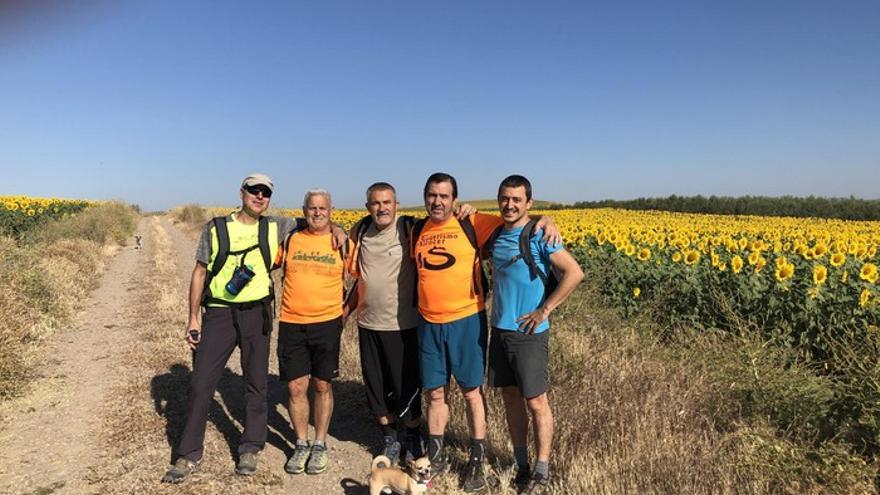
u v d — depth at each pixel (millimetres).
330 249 4184
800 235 16172
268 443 4656
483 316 3896
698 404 4496
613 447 3871
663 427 4023
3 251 9711
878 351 4309
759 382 4453
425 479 3471
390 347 4164
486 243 3900
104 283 12312
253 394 4207
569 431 4105
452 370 3879
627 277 8531
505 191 3676
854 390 4031
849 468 3383
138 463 4082
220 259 4141
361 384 5891
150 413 4977
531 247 3674
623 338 6270
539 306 3689
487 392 4840
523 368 3643
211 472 4020
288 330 4129
